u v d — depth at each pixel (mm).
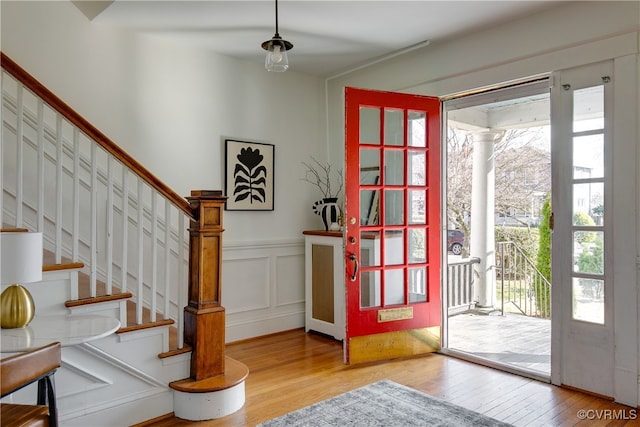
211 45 3668
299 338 4113
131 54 3377
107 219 2404
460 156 7211
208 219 2631
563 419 2459
